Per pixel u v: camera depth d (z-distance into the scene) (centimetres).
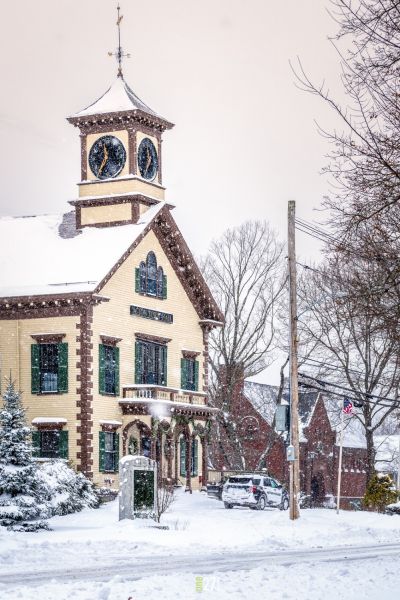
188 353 7275
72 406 6291
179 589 1986
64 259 6694
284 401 10031
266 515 5212
